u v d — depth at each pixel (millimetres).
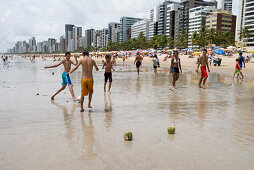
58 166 3369
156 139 4531
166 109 7180
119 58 93688
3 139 4477
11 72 24109
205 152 3930
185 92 10758
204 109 7230
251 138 4660
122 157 3688
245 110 7137
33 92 10625
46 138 4539
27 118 6023
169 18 176125
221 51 37812
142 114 6527
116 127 5301
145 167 3352
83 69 6758
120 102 8266
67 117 6156
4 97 9219
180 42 139125
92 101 8445
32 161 3537
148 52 85500
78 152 3871
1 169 3291
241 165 3467
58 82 14883
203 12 157750
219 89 11914
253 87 12875
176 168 3334
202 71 12172
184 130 5125
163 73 22859
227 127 5383
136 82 14852
